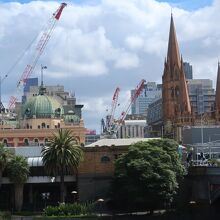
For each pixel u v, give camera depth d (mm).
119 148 140375
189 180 134500
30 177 139625
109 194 132875
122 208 130750
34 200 142750
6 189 140750
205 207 128875
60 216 120250
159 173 121500
